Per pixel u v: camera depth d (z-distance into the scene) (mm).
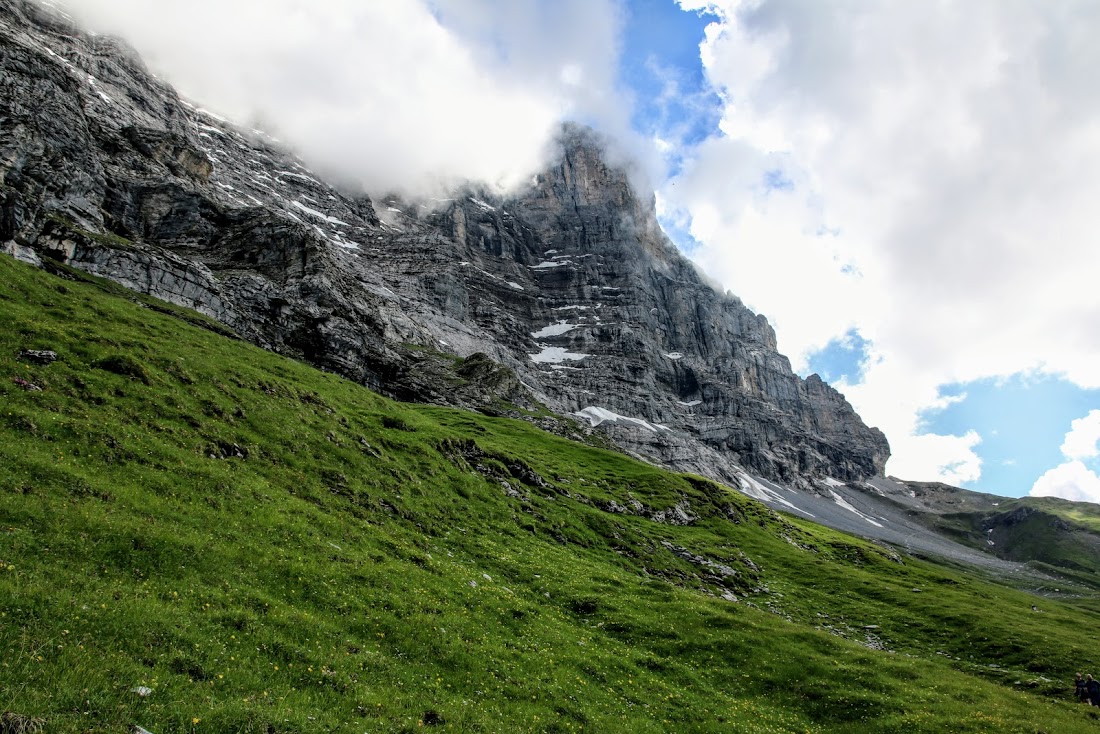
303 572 30656
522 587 45031
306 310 120938
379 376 134250
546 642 35281
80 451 32750
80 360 43531
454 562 43781
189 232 128375
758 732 32656
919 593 87375
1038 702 43562
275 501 38094
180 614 22734
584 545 67188
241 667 21328
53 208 94375
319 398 64750
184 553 27297
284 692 20969
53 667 16969
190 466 36750
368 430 64625
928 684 43094
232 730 17688
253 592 26875
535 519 66938
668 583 57750
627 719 29562
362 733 20266
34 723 14336
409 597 33094
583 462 123875
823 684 40688
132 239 110625
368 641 27516
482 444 88812
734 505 125438
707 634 44906
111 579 23359
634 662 37875
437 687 25938
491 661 30047
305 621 26281
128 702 16859
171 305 92875
